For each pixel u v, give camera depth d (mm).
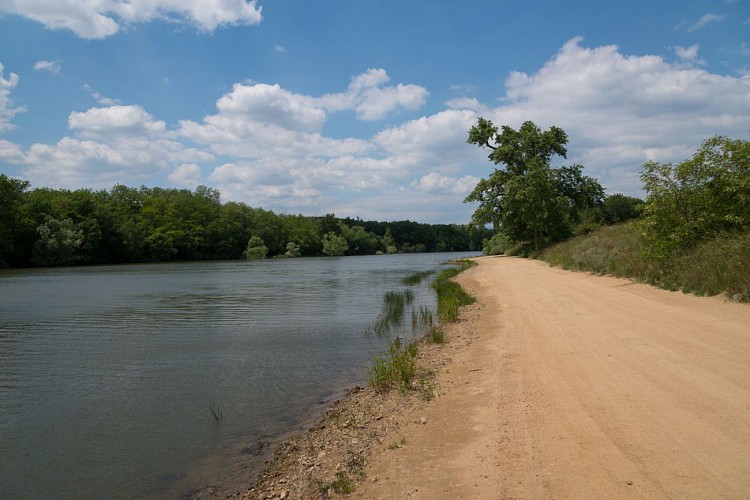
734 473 3984
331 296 26969
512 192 43312
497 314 15000
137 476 5977
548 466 4625
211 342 14211
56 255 66375
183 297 26969
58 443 7023
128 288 33000
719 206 14641
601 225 44250
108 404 8719
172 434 7270
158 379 10312
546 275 24750
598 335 9641
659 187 15562
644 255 16438
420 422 6637
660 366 7070
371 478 5133
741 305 10477
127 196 98875
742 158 14312
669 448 4555
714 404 5422
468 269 38906
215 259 100812
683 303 11672
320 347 13258
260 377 10328
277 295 27766
